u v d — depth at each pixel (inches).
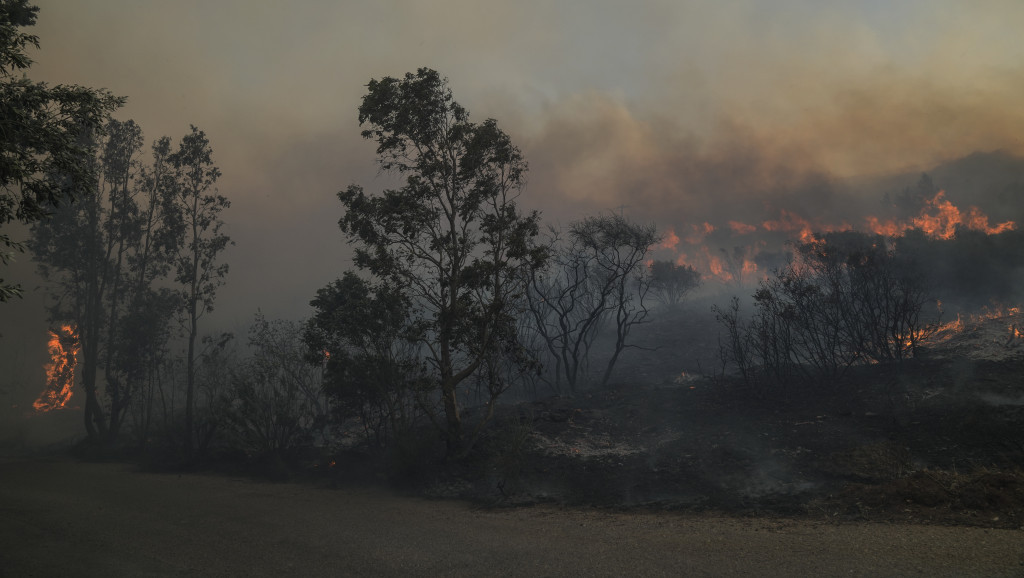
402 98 714.2
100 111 357.7
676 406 768.3
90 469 926.4
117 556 385.4
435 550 369.4
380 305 725.3
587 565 313.0
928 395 606.9
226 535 440.8
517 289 758.5
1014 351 701.9
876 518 368.8
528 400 990.4
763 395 737.0
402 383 730.8
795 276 901.2
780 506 422.6
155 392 1387.8
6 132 312.2
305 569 341.7
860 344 773.9
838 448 523.5
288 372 890.7
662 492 502.3
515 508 516.7
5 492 674.2
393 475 662.5
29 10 541.0
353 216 703.1
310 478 735.7
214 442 1035.9
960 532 316.5
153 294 1290.6
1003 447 454.3
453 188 735.7
